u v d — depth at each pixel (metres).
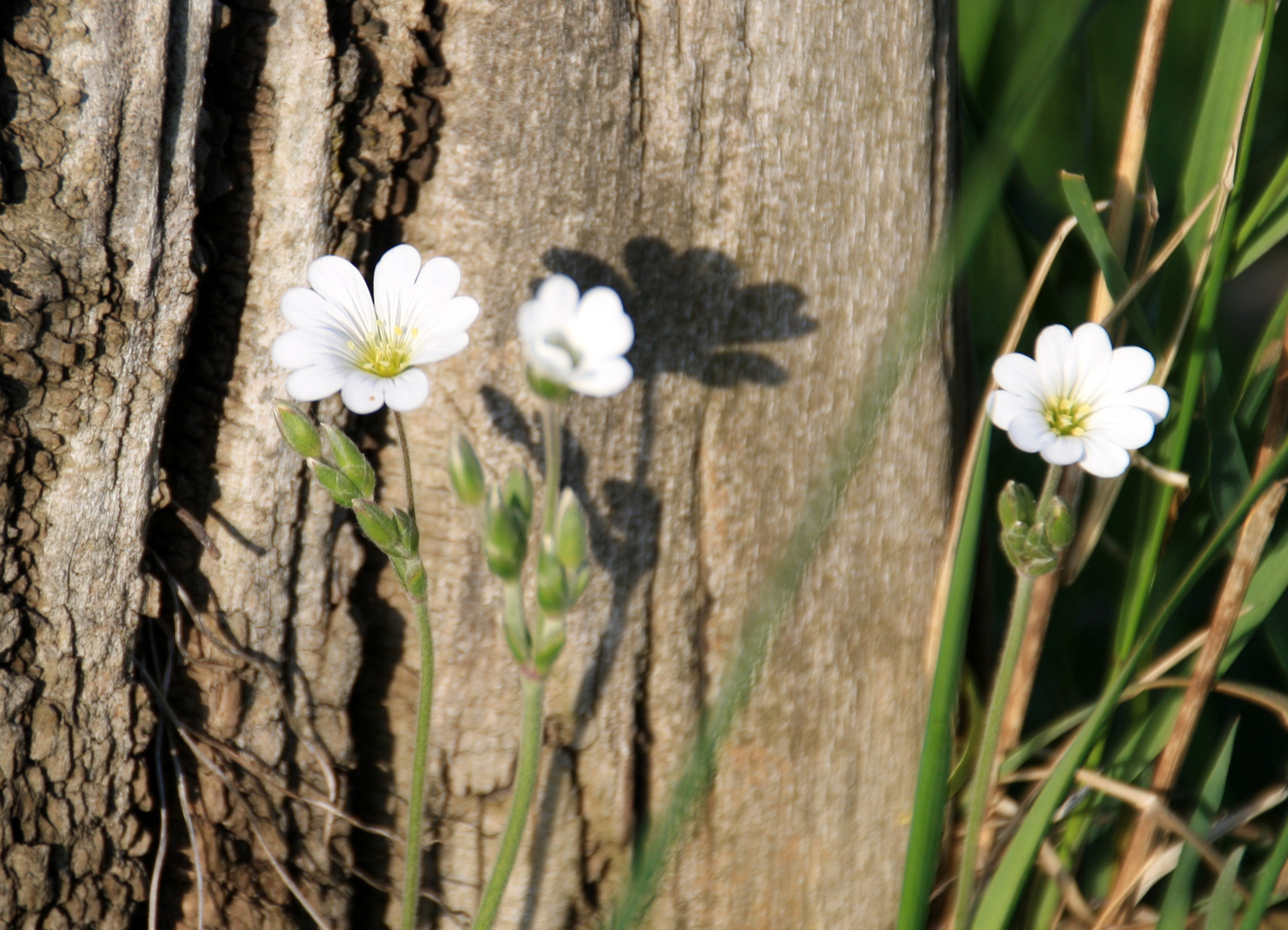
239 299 0.53
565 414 0.54
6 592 0.53
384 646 0.54
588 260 0.54
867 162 0.54
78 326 0.53
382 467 0.54
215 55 0.53
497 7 0.53
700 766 0.52
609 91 0.54
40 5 0.52
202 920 0.54
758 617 0.52
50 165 0.52
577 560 0.52
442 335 0.52
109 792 0.54
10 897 0.53
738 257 0.54
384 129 0.53
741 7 0.54
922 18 0.54
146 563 0.54
